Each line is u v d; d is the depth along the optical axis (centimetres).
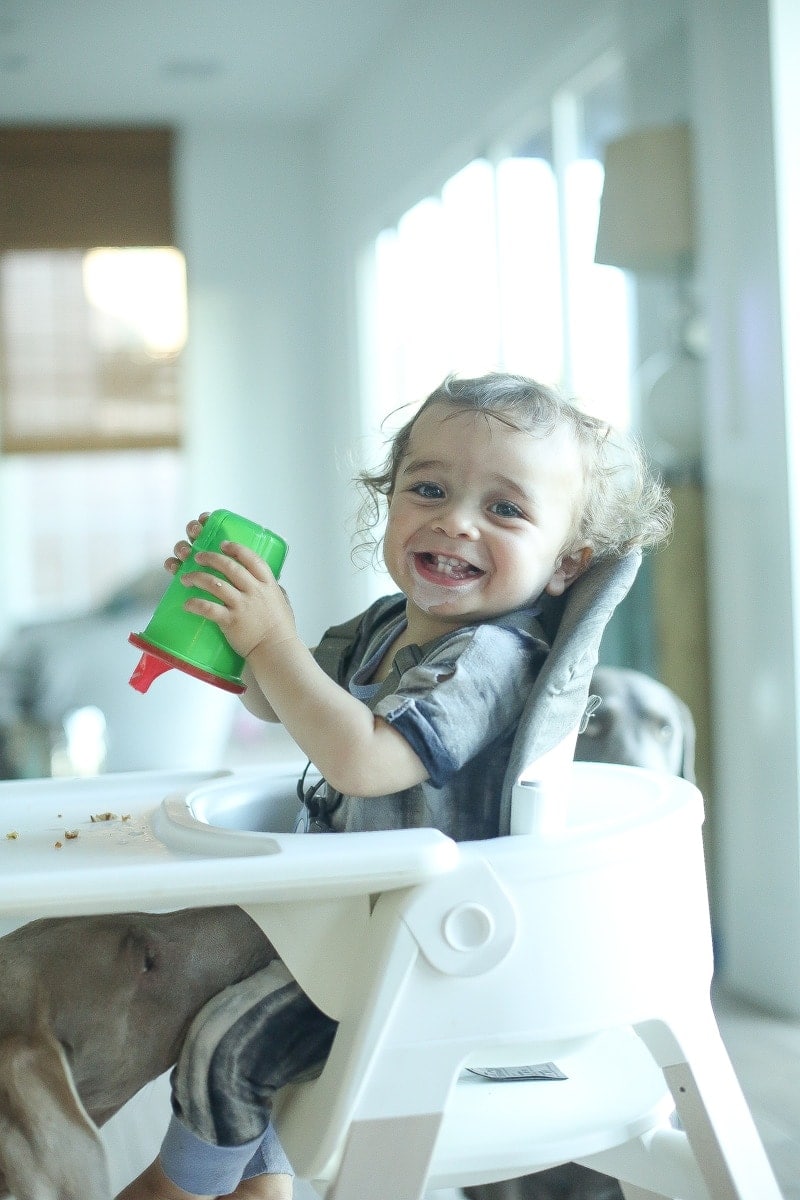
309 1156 70
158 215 528
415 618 96
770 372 179
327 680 79
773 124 176
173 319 536
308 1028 77
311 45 429
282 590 84
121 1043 77
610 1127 78
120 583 523
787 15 176
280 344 541
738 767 188
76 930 80
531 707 79
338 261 500
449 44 345
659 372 209
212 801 92
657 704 150
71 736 289
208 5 398
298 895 67
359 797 85
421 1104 69
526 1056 77
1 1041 74
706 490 196
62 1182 70
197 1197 78
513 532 89
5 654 304
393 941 68
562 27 264
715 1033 79
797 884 174
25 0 392
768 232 178
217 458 539
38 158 519
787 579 176
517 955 70
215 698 297
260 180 536
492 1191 111
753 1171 77
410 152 392
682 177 202
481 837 84
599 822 78
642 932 75
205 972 80
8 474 528
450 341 364
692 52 200
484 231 331
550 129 281
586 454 95
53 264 527
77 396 532
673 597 198
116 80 470
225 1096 75
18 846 77
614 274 234
